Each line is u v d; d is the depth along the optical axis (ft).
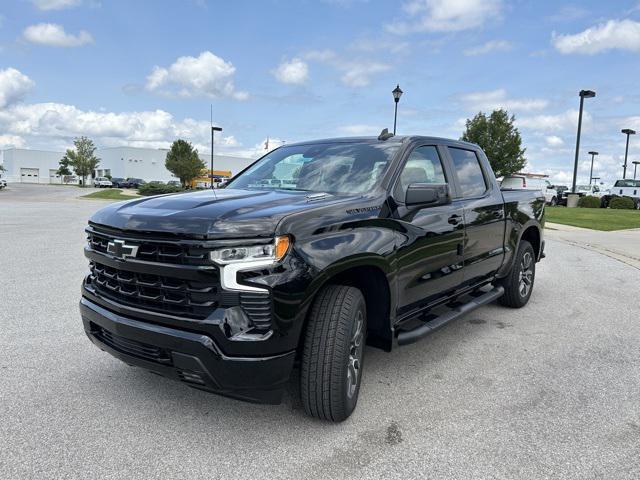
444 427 9.98
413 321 12.96
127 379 12.01
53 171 382.01
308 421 10.12
